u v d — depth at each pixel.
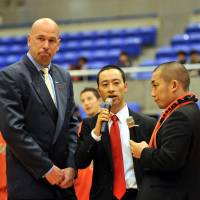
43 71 4.54
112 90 4.57
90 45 17.27
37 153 4.20
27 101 4.37
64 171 4.38
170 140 3.79
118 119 4.65
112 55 15.85
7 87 4.32
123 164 4.49
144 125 4.65
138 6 19.64
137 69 9.95
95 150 4.53
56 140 4.39
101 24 19.45
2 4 20.92
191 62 11.86
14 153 4.34
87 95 6.58
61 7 20.44
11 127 4.20
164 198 3.84
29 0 20.75
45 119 4.38
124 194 4.41
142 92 10.28
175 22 18.66
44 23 4.43
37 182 4.32
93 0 20.16
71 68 12.40
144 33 17.62
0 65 16.48
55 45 4.46
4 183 5.58
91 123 4.69
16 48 18.12
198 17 18.45
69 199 4.52
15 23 20.66
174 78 4.03
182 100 3.99
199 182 3.91
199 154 3.92
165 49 15.72
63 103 4.52
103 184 4.46
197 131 3.90
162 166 3.80
